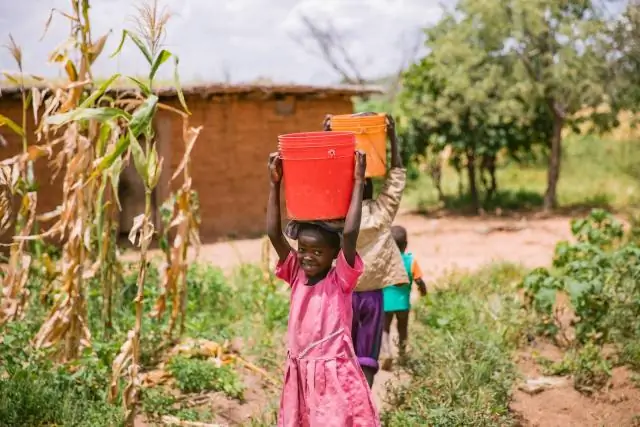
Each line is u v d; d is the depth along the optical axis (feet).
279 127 44.29
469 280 27.25
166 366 18.11
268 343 20.44
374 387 17.88
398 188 15.20
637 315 20.21
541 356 19.90
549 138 53.01
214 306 24.11
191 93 39.34
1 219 18.92
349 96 46.26
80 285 18.25
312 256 11.70
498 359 17.52
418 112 50.34
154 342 19.39
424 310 23.56
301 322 11.98
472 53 48.01
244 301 24.36
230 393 17.29
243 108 42.93
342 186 11.50
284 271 12.49
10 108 36.78
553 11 47.34
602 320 19.90
